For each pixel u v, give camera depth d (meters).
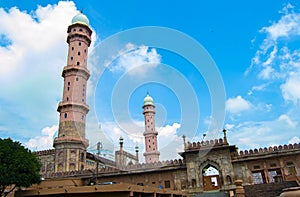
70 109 32.94
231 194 19.23
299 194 4.64
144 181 26.39
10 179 16.64
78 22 37.78
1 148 17.98
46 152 39.69
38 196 13.87
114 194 12.05
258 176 26.58
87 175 28.09
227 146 24.38
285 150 23.48
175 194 18.56
